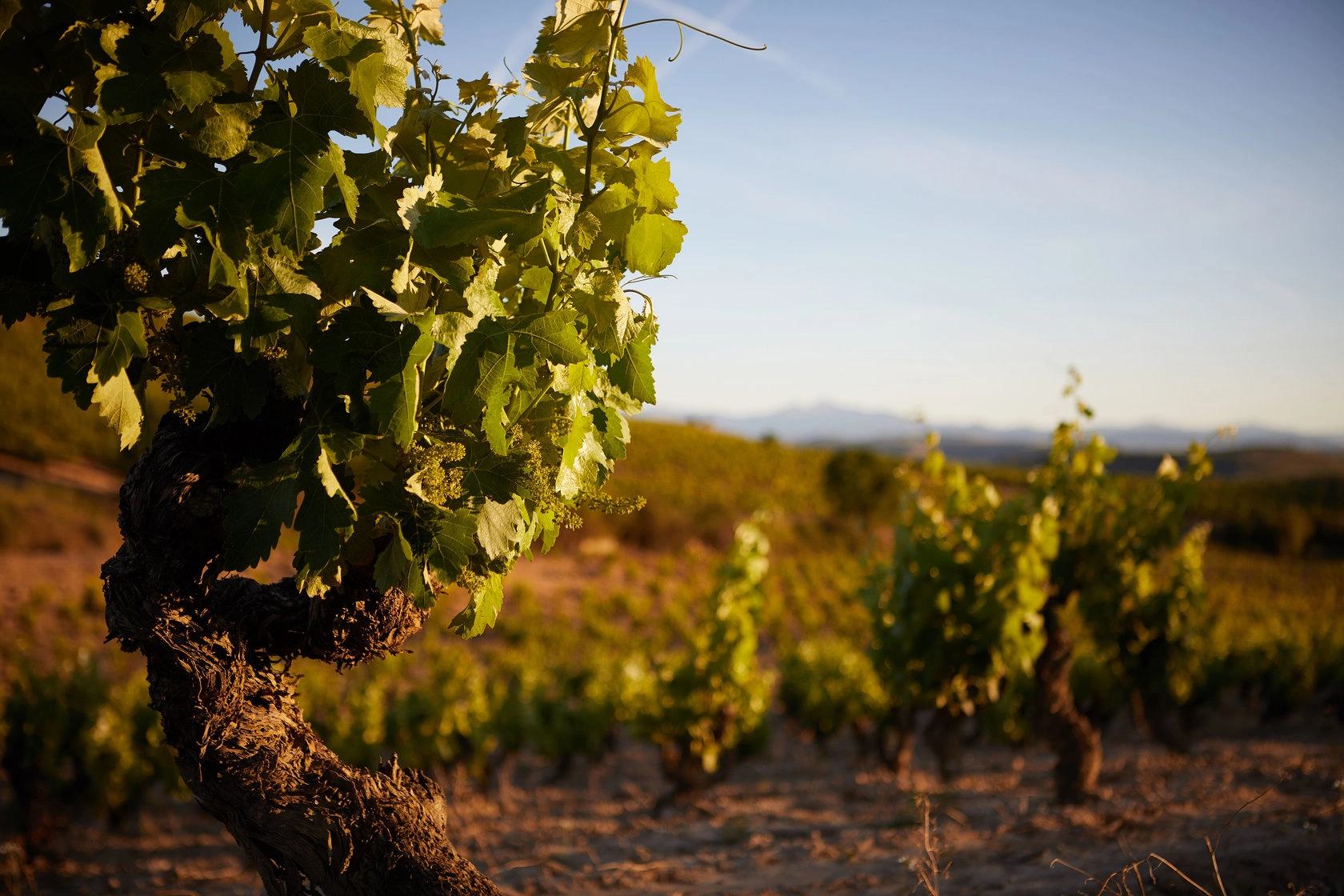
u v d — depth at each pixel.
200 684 1.78
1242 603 28.05
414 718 9.41
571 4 1.71
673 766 8.71
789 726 13.73
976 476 7.28
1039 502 6.51
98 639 16.33
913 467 7.60
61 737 7.68
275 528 1.47
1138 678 8.55
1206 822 4.78
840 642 14.59
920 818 5.90
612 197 1.74
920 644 6.97
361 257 1.60
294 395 1.67
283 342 1.65
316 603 1.88
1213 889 3.33
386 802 1.81
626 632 21.98
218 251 1.47
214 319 1.67
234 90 1.60
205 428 1.69
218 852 7.47
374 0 1.77
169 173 1.44
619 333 1.75
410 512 1.62
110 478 31.19
